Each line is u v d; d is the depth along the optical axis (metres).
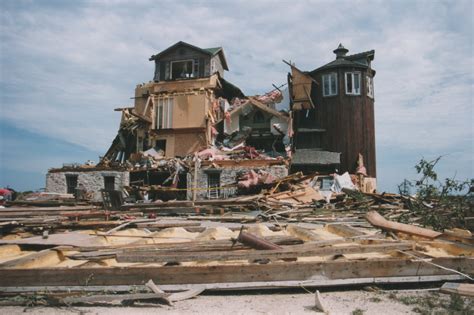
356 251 4.75
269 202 15.94
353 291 4.19
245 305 3.71
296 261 4.68
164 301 3.79
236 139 28.25
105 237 6.86
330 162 26.38
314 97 30.55
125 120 29.52
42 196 22.75
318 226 9.43
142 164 26.27
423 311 3.49
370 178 28.00
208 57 29.56
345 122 28.73
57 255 5.12
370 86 30.30
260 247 5.02
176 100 29.38
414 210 10.71
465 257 4.41
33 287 4.04
